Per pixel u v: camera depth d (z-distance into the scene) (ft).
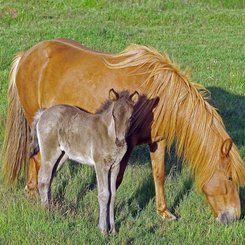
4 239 32.45
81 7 113.70
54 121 36.55
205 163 36.86
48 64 41.68
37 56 42.45
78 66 40.34
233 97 66.69
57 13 107.34
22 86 43.11
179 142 37.78
